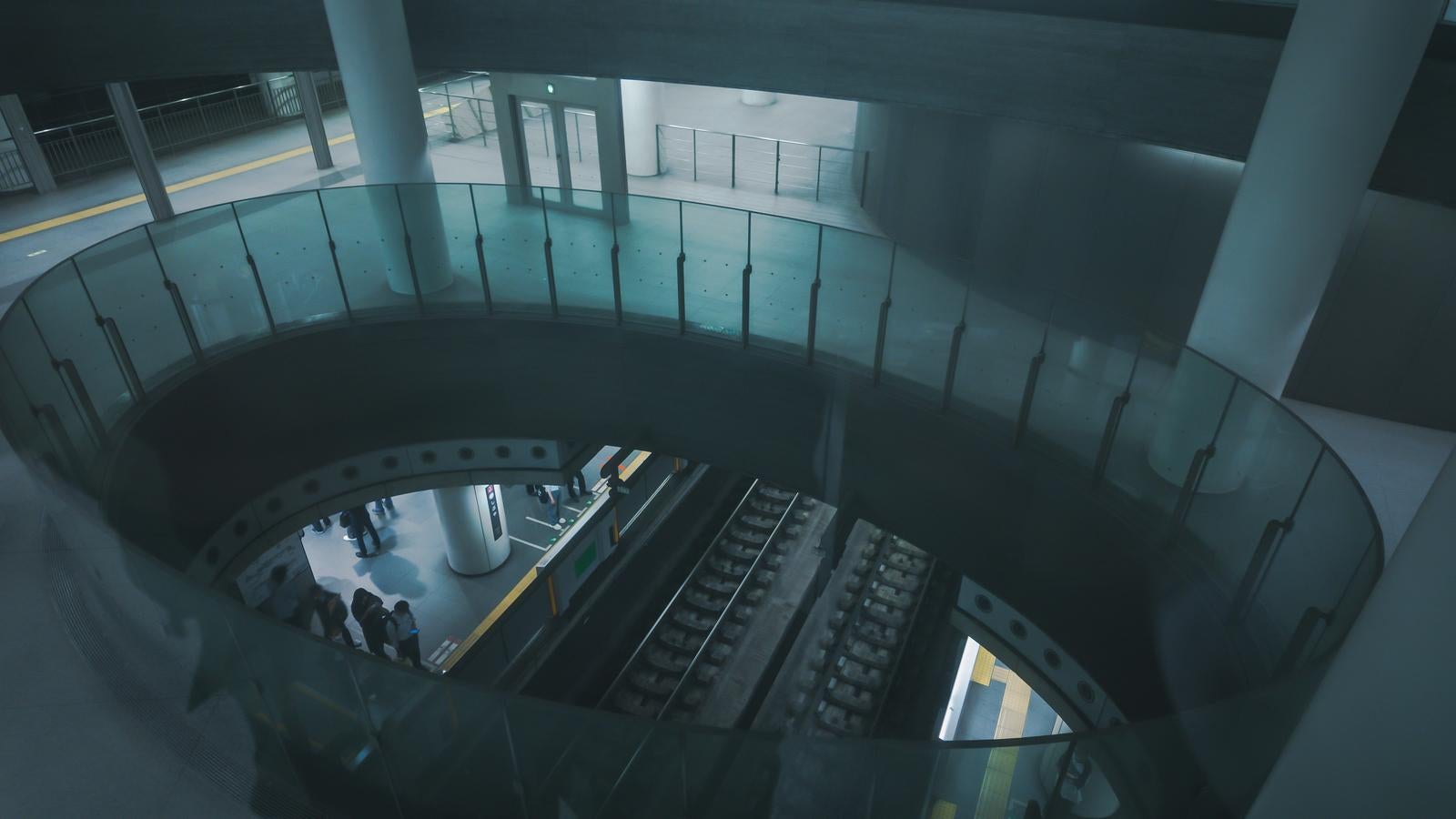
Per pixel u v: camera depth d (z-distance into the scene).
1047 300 9.29
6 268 15.78
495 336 11.21
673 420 11.44
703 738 4.61
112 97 14.85
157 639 5.27
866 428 10.01
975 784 4.68
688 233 11.38
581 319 10.98
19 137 18.17
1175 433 7.99
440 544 16.36
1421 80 7.63
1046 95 10.27
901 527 10.33
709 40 11.82
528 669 15.46
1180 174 11.15
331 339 10.70
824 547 16.50
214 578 9.93
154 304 10.19
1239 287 7.65
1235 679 6.59
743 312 10.41
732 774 4.65
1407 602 2.40
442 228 11.25
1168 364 8.08
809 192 17.95
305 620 12.97
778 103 22.56
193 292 10.53
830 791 4.69
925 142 14.59
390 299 11.16
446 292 11.29
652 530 18.50
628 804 4.73
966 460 9.23
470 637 14.47
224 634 4.88
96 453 8.22
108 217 17.84
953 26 10.49
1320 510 6.72
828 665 15.25
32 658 5.62
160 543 8.74
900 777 4.64
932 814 4.75
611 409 11.63
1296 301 7.51
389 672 4.57
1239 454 7.59
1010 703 14.83
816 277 10.90
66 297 9.21
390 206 10.96
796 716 14.54
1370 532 6.03
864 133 16.72
